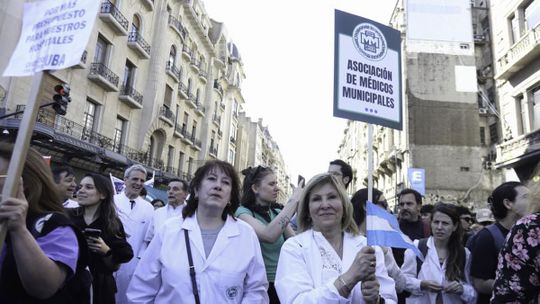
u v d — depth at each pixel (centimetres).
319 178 290
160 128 2673
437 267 407
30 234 183
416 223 532
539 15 1495
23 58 209
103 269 366
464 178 2200
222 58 4300
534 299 191
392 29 378
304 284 258
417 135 2261
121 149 2273
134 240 531
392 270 384
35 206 211
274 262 378
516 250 197
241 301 282
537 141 1362
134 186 562
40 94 195
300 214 304
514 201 357
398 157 2441
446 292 388
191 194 313
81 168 1991
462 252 404
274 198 413
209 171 303
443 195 2169
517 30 1630
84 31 196
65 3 209
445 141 2248
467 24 2338
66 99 1039
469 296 379
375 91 353
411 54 2325
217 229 301
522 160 1429
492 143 2238
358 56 351
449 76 2297
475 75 2292
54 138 1590
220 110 4216
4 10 1555
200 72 3491
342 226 293
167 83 2753
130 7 2308
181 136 3038
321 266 266
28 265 180
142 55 2417
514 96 1603
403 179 2394
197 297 267
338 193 287
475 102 2270
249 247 298
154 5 2633
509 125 1633
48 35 206
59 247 204
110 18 2022
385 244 269
